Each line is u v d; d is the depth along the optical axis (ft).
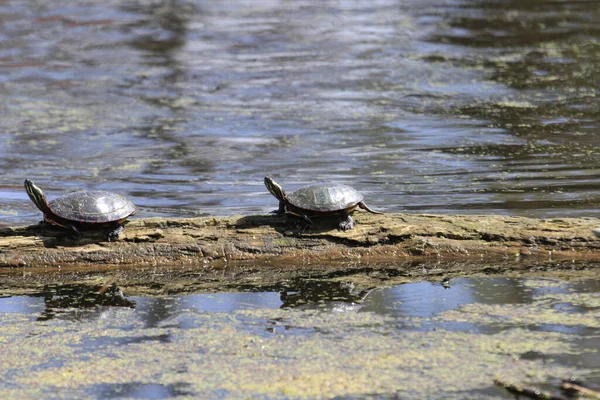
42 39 235.61
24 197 110.52
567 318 65.31
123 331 65.77
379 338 62.44
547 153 126.41
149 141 142.10
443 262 81.15
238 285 77.97
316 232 81.82
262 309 70.28
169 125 153.28
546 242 80.28
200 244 81.87
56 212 78.59
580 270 77.82
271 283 78.38
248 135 144.97
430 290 73.92
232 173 121.80
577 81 176.14
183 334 64.59
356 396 53.16
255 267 81.41
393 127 147.23
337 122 152.35
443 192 107.14
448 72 188.14
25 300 74.69
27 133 147.54
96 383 56.24
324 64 200.75
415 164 123.03
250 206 104.68
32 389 55.52
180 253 81.71
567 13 244.83
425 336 62.54
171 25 251.60
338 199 79.87
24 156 132.57
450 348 60.08
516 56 199.62
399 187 110.63
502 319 65.62
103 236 81.51
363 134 143.13
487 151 129.08
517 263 80.02
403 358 58.65
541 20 237.66
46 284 79.30
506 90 171.42
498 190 106.93
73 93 180.34
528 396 52.60
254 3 282.97
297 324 66.18
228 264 81.51
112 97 176.45
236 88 182.09
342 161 126.41
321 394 53.57
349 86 179.93
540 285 73.82
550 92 168.45
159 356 60.39
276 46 222.07
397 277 78.43
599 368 56.08
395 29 235.20
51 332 65.98
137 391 54.80
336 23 246.27
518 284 74.38
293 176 118.93
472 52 205.57
